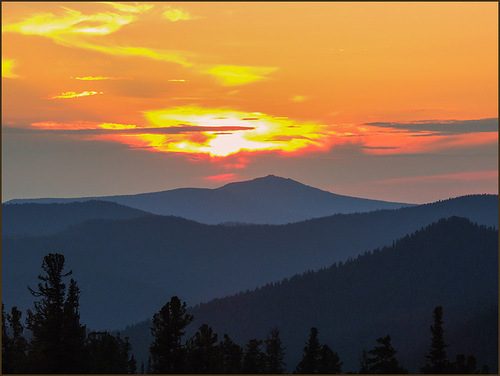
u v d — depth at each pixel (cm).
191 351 11169
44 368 10656
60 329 10888
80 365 11006
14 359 11462
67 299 11212
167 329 10869
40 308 11088
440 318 11244
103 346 12300
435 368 11131
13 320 12225
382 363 11144
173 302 10931
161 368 10850
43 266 11119
